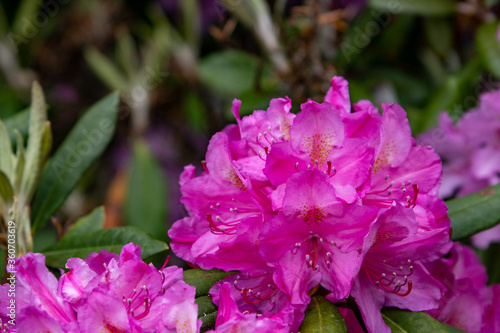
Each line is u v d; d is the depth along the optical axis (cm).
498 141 78
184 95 108
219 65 94
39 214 70
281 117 60
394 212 56
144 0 117
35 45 115
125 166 109
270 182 58
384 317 59
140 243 63
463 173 80
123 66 111
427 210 59
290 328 56
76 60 118
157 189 102
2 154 67
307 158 57
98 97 119
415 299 59
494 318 65
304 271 57
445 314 62
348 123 59
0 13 113
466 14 91
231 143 59
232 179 59
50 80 117
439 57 99
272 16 90
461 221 64
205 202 60
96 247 64
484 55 86
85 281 57
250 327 54
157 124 111
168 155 111
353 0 92
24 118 73
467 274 66
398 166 59
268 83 87
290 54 86
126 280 56
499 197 65
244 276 59
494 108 77
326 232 57
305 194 56
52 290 56
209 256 58
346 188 57
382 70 99
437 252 59
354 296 57
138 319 56
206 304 59
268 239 56
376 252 58
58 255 65
